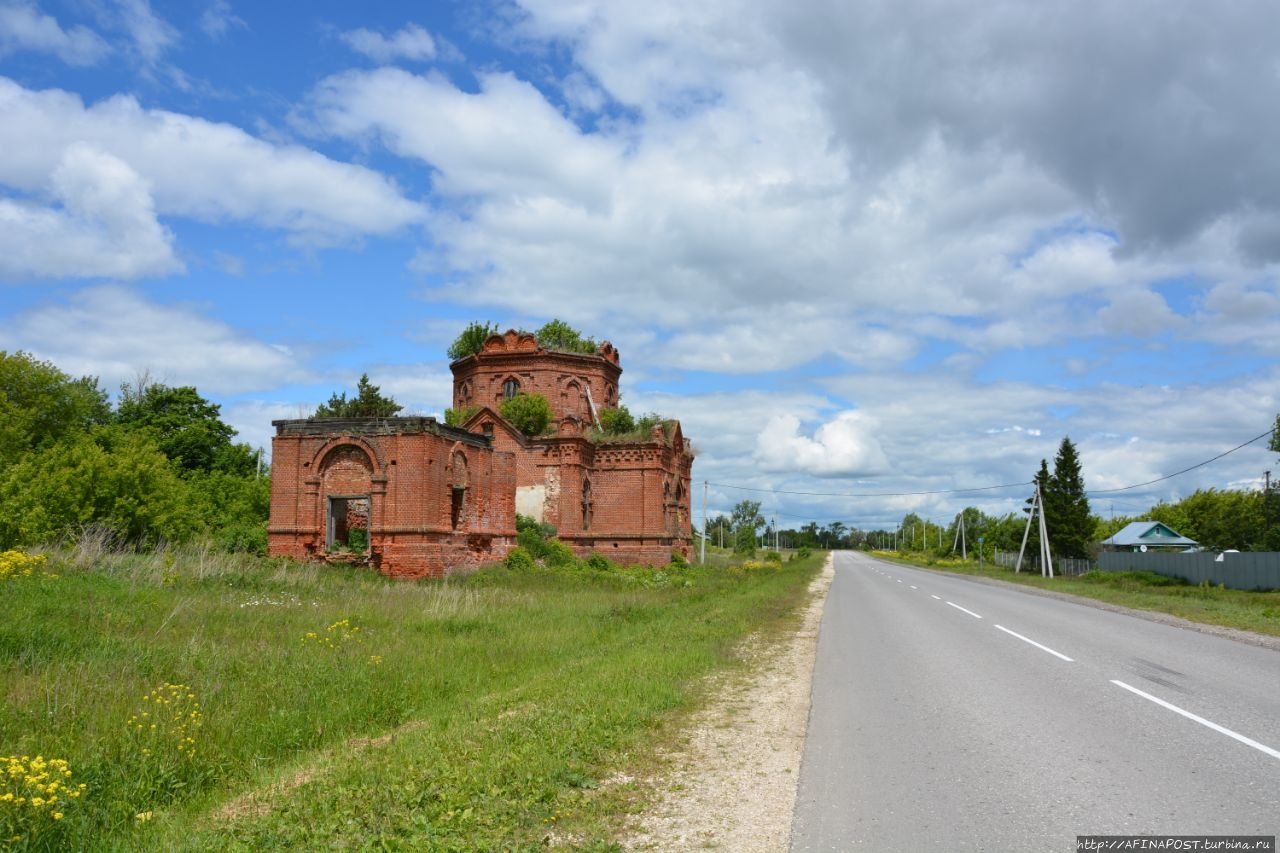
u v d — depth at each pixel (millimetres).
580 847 5910
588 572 37250
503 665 14055
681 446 53188
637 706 10289
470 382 53125
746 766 7988
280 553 32094
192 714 9406
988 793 6945
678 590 33562
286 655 13453
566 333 65812
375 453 31703
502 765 7605
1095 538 97250
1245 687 11820
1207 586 40656
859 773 7668
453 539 33375
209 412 62031
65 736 8703
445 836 6059
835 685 12461
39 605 15078
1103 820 6234
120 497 32438
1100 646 16625
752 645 17469
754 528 114625
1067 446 75688
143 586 19000
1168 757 7969
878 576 57125
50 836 6348
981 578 54719
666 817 6555
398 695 11477
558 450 45750
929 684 12344
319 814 6605
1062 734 8969
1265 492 60281
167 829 6672
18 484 30250
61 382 47656
